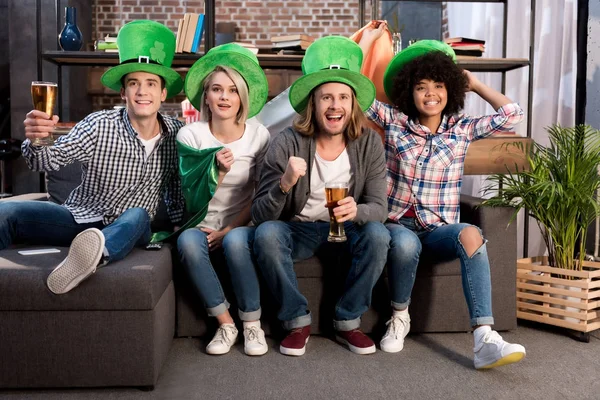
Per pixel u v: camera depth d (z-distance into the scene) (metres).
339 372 1.99
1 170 4.78
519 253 3.76
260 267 2.13
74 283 1.76
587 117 3.09
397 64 2.60
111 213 2.30
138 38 2.30
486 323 2.04
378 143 2.27
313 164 2.25
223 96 2.26
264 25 6.49
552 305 2.45
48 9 4.88
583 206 2.39
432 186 2.36
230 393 1.83
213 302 2.16
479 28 4.46
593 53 3.05
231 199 2.36
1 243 2.09
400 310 2.23
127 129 2.28
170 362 2.07
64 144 2.17
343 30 6.51
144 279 1.80
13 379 1.80
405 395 1.82
